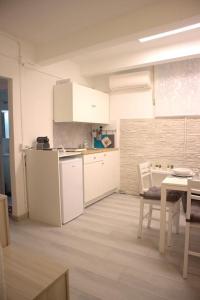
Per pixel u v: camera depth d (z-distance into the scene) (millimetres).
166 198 2168
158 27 2141
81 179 3131
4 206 1577
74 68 3895
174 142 3738
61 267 1201
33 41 2959
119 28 2354
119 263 1965
